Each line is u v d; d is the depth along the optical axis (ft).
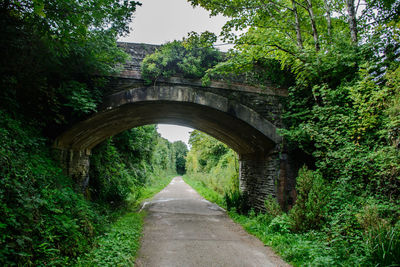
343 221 16.08
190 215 30.60
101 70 21.72
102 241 15.90
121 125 32.86
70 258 12.48
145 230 22.52
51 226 12.60
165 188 70.44
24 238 10.04
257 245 18.54
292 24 26.32
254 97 26.96
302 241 16.48
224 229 23.86
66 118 22.56
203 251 16.90
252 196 33.17
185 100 25.21
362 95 18.35
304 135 22.12
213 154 75.77
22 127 18.15
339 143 19.56
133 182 48.85
